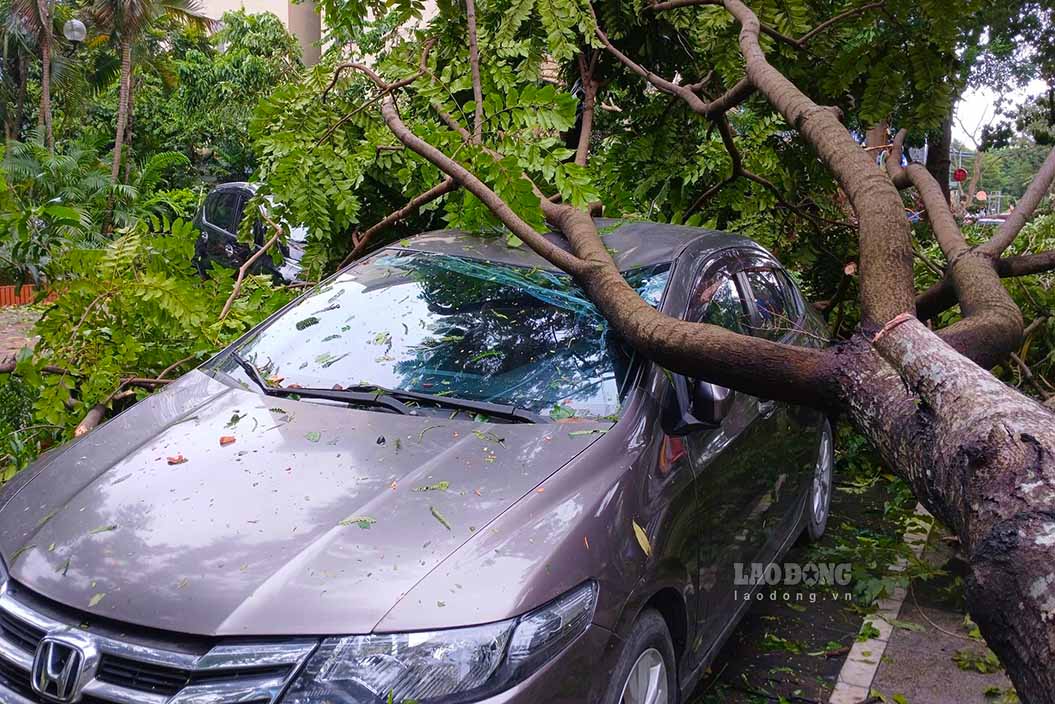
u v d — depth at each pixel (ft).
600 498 9.27
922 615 15.26
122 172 83.46
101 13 76.74
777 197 20.67
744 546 12.55
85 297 15.24
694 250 13.51
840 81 17.84
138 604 7.84
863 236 9.18
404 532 8.48
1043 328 23.18
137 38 81.10
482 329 12.14
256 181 18.75
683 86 19.45
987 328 8.88
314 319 12.98
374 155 17.44
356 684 7.39
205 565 8.16
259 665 7.44
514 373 11.35
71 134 92.63
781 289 16.40
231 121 82.07
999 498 5.87
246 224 18.76
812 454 16.24
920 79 17.54
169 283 15.29
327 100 18.21
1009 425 6.13
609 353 11.49
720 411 10.66
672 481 10.40
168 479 9.54
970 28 18.83
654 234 14.19
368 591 7.82
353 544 8.32
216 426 10.69
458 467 9.53
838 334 22.86
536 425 10.43
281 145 17.43
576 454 9.80
